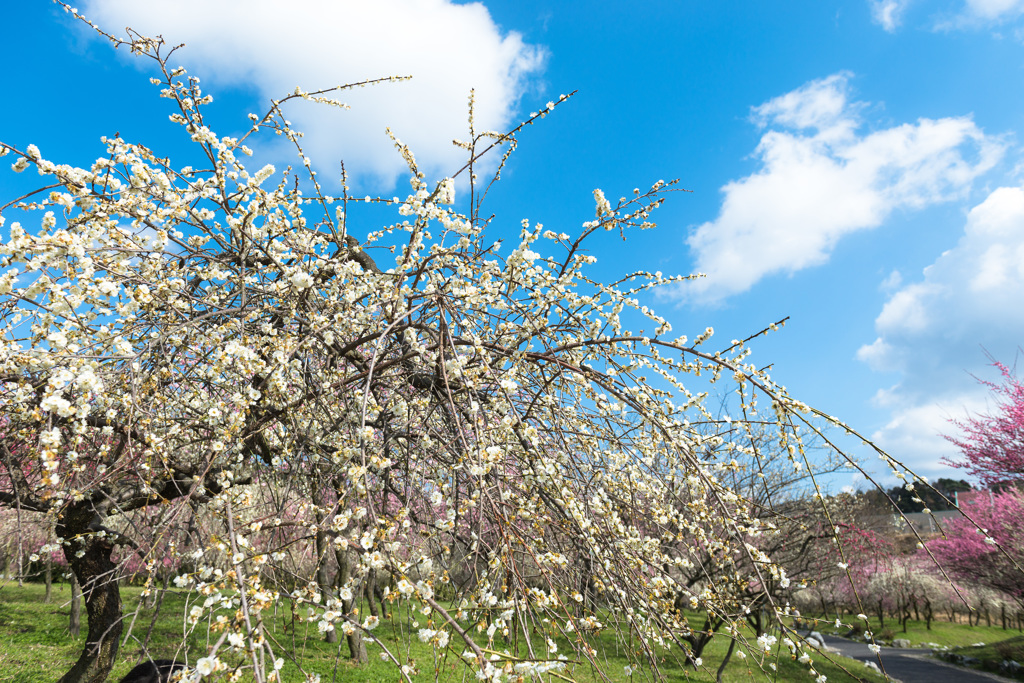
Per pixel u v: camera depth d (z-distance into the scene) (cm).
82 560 450
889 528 1427
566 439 349
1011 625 2212
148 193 342
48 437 246
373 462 268
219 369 300
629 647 303
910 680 1194
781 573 332
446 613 212
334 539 228
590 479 361
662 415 332
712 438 373
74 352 276
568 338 387
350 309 374
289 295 350
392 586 249
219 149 346
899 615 2278
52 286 296
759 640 310
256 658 181
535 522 298
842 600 1925
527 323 348
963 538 1409
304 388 368
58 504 311
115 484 357
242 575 204
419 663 684
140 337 330
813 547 982
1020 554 1230
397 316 328
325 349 351
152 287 329
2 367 295
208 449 335
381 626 716
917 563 2048
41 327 329
